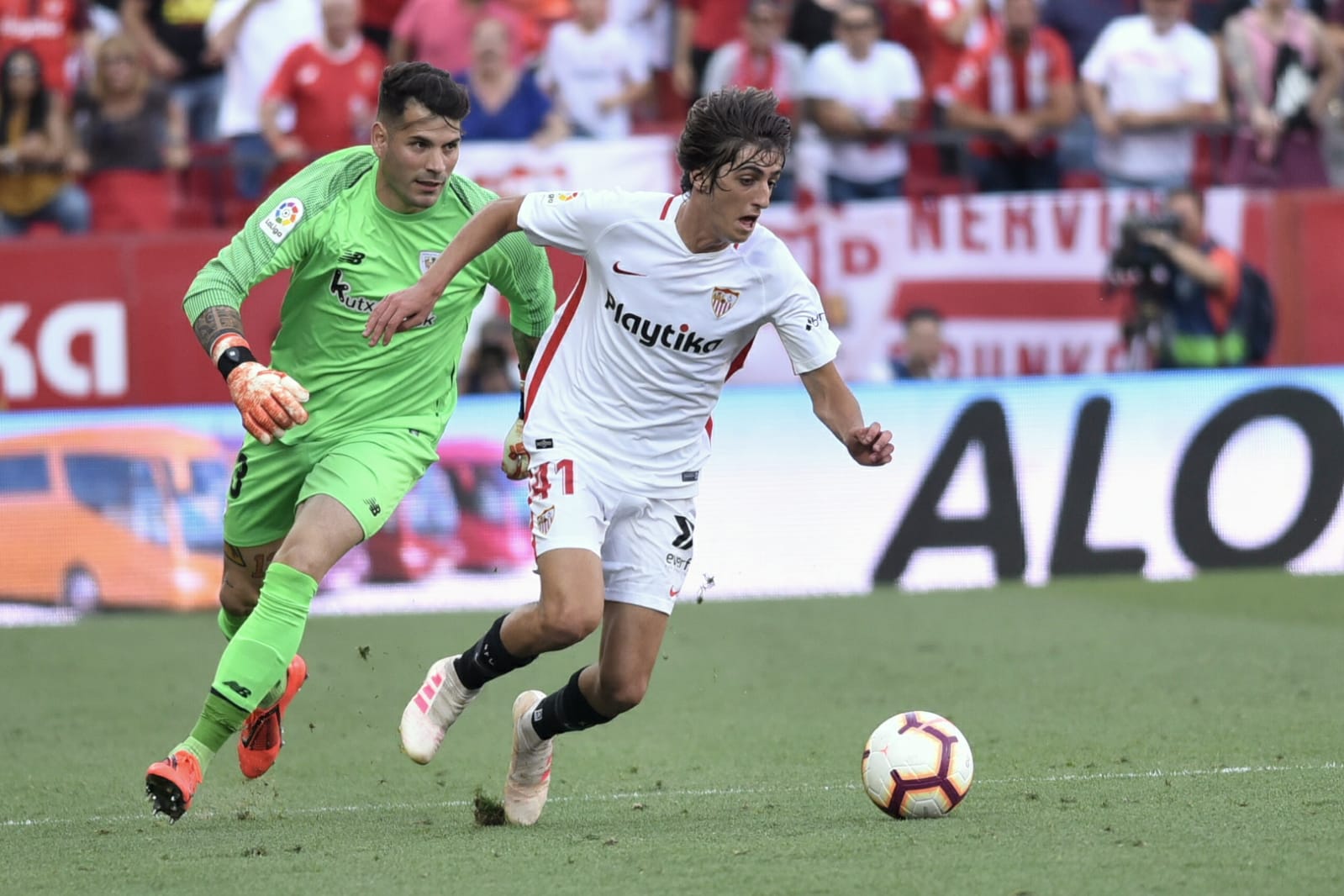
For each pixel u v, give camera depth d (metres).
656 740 23.73
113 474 39.06
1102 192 42.97
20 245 40.06
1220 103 45.75
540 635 16.55
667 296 16.50
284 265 18.47
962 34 44.94
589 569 16.45
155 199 43.69
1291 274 43.34
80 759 22.95
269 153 43.25
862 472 40.41
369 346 18.70
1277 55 46.22
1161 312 43.19
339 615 38.19
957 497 40.56
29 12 43.25
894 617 35.75
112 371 40.47
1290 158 46.59
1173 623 33.94
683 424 17.09
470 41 43.47
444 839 16.67
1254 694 26.05
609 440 16.88
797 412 40.38
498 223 16.94
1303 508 41.19
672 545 17.19
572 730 17.28
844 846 15.33
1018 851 14.88
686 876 14.24
